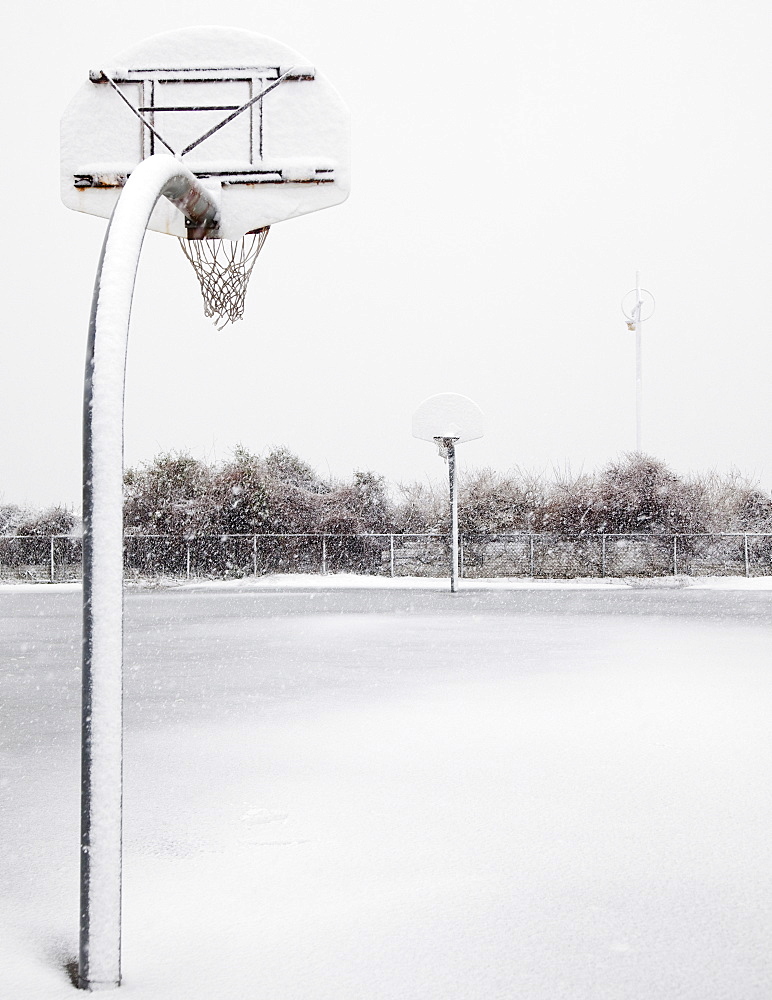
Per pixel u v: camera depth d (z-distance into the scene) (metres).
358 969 2.69
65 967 2.73
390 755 5.41
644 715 6.60
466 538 28.69
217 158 5.32
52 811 4.37
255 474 29.12
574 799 4.47
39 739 6.03
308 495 29.66
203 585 26.70
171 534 28.33
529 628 13.38
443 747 5.62
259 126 5.38
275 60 5.41
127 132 5.34
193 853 3.73
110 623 2.68
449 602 19.31
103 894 2.60
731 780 4.81
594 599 20.09
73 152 5.34
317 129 5.38
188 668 9.28
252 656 10.23
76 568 28.97
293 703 7.21
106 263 2.87
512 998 2.52
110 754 2.65
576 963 2.72
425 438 23.98
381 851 3.73
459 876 3.44
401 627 13.66
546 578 28.14
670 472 28.42
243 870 3.53
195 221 5.20
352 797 4.53
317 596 21.70
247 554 28.36
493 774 4.96
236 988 2.58
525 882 3.38
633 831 3.96
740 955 2.77
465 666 9.30
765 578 26.56
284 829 4.03
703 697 7.36
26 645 11.70
